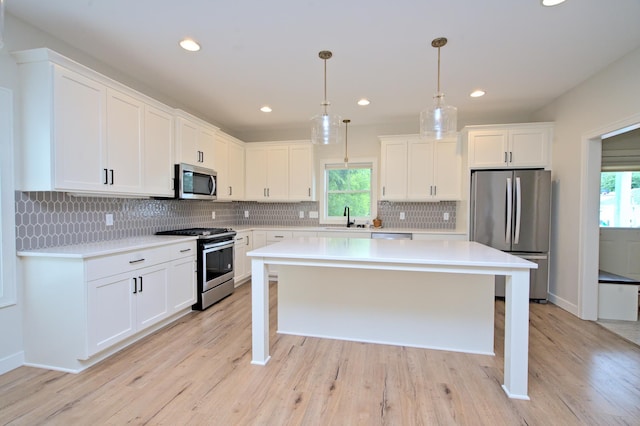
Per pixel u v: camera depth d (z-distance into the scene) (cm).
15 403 178
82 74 230
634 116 252
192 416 167
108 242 271
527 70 290
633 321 308
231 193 462
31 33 221
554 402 180
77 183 227
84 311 210
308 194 488
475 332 240
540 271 367
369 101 378
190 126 357
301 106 399
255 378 204
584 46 246
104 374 208
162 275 283
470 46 247
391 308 254
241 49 254
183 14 207
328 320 268
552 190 371
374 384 198
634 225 429
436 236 414
